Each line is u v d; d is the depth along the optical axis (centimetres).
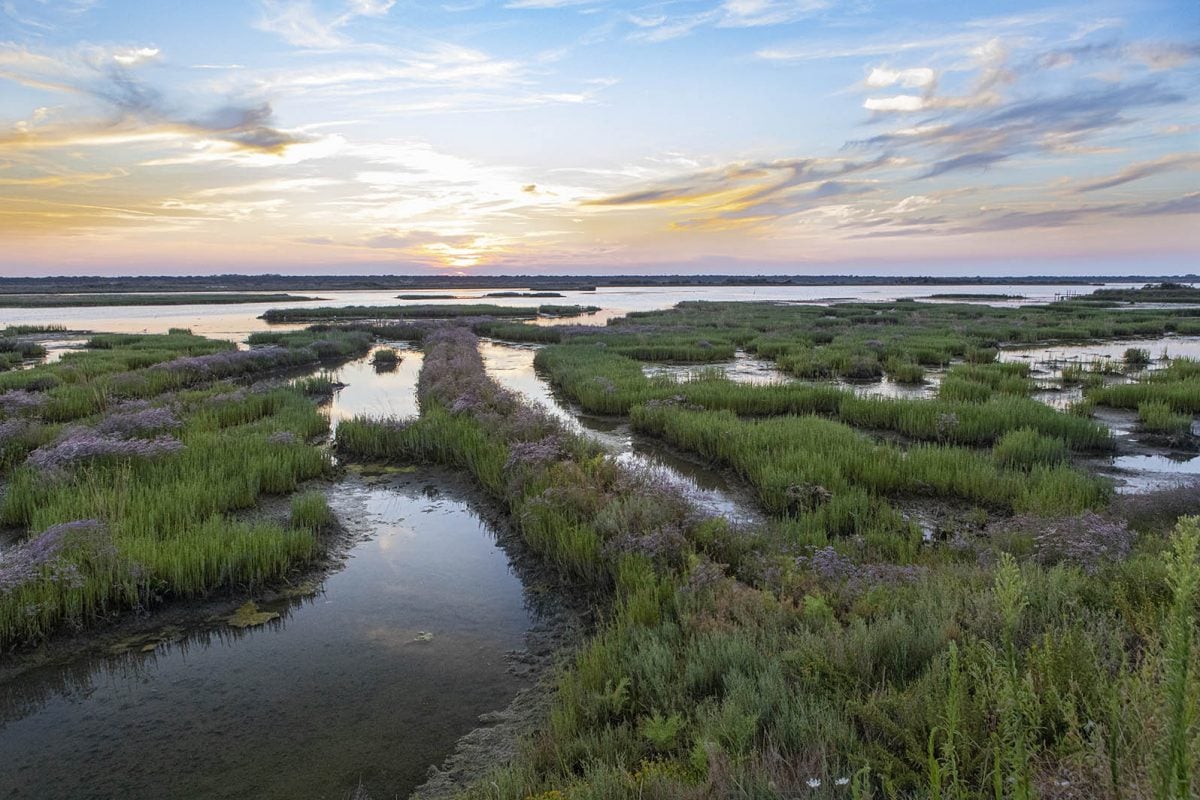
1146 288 12362
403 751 520
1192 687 267
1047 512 913
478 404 1661
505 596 785
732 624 601
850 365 2519
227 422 1666
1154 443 1435
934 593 612
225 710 573
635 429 1661
